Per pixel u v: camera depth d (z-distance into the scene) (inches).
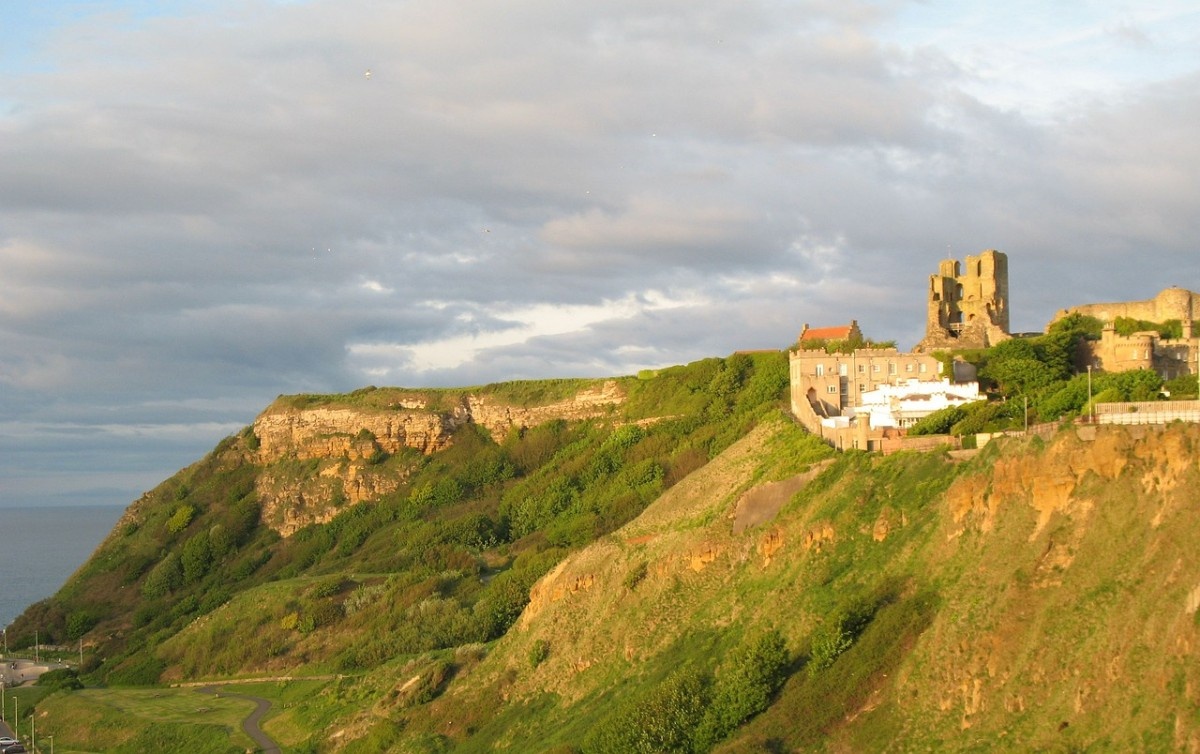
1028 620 3850.9
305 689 7263.8
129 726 7150.6
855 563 4817.9
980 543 4330.7
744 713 4411.9
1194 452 3782.0
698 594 5433.1
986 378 6594.5
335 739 6151.6
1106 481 4020.7
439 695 6186.0
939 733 3794.3
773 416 6894.7
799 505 5349.4
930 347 7135.8
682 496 6476.4
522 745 5191.9
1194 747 3046.3
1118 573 3727.9
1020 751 3474.4
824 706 4195.4
